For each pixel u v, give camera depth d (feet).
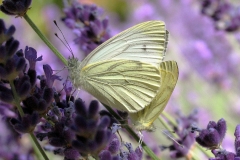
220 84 1.13
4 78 0.72
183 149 0.86
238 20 1.01
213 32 1.15
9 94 0.72
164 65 0.78
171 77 0.78
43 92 0.73
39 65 0.86
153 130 0.80
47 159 0.73
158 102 0.78
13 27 0.72
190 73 1.17
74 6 0.90
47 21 1.43
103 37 0.89
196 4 1.27
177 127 0.87
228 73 1.13
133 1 1.63
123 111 0.80
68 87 0.78
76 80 0.79
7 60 0.71
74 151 0.72
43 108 0.73
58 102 0.75
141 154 0.75
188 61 1.13
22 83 0.72
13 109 0.79
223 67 1.13
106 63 0.80
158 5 1.31
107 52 0.81
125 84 0.80
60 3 1.50
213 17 1.03
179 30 1.26
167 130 0.83
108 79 0.80
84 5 0.91
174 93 1.11
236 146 0.75
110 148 0.72
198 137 0.76
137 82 0.79
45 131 0.77
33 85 0.74
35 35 1.29
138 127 0.79
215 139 0.76
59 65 1.07
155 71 0.78
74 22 0.90
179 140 0.86
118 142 0.73
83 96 1.00
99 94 0.81
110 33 0.90
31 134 0.73
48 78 0.75
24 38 1.23
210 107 1.13
